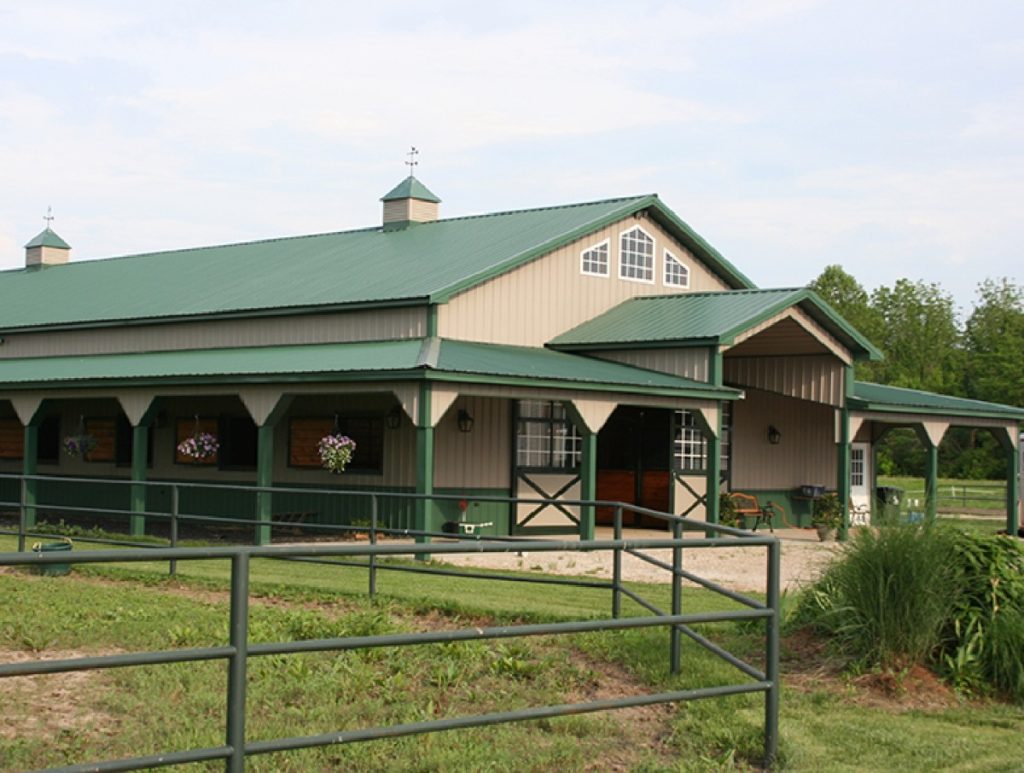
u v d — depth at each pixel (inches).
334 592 525.3
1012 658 355.9
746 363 1053.8
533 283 927.7
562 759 286.8
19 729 296.7
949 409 1052.5
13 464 1161.4
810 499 1095.6
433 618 471.8
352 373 734.5
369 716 314.7
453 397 727.1
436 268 925.2
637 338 896.3
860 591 372.2
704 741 303.9
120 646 395.2
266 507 775.7
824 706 339.9
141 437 860.0
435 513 836.0
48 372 971.3
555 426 910.4
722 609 495.5
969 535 387.2
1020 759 297.0
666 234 1056.2
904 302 3297.2
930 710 341.4
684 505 981.2
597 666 381.7
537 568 674.2
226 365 859.4
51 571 586.2
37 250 1435.8
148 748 281.6
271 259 1145.4
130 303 1104.8
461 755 282.5
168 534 887.7
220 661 368.2
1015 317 2743.6
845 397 984.3
